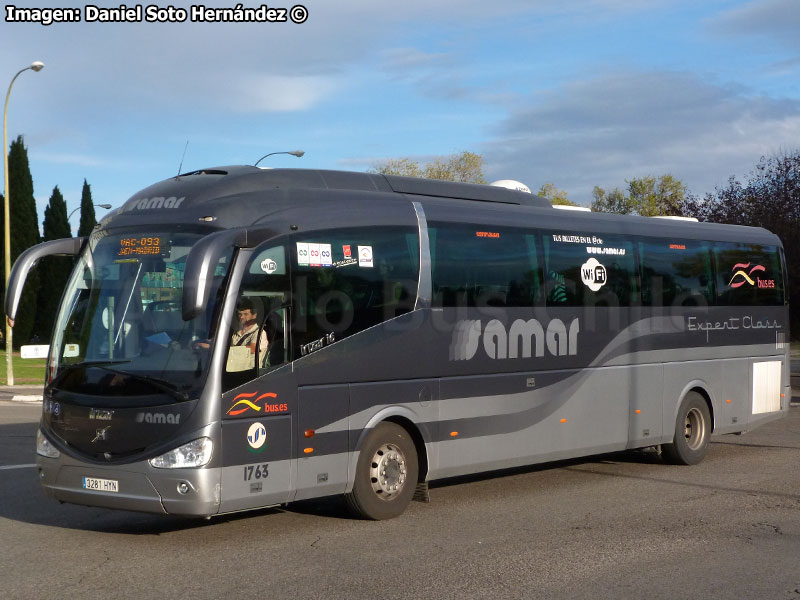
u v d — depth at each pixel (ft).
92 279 28.35
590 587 22.56
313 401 28.25
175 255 27.09
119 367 26.68
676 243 42.93
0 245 181.47
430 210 32.81
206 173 30.55
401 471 31.01
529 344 35.55
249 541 27.53
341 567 24.47
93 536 28.17
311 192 30.04
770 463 43.83
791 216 118.52
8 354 100.27
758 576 23.63
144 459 25.67
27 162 183.83
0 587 22.53
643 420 40.57
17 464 41.55
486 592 22.11
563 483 38.19
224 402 25.90
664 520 30.66
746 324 46.39
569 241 37.78
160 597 21.68
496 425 34.14
